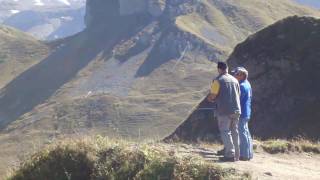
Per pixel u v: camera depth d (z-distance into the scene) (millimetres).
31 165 9930
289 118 34156
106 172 9164
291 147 14367
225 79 10602
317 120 32406
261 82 37625
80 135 10562
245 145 11406
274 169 10906
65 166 9672
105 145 9789
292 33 39281
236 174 8914
